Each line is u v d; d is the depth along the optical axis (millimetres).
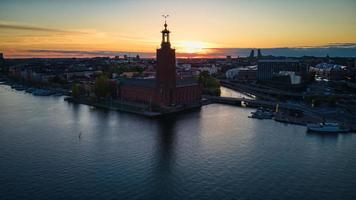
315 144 150500
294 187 104875
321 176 113562
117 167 120625
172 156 132625
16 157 130625
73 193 99688
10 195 98125
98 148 142250
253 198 97562
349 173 116188
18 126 182125
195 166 122000
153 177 111938
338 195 100062
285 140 157250
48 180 108938
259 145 148375
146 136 162375
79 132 169125
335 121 196000
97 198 96750
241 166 122188
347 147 146250
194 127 183125
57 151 138125
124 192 100875
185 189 103250
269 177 112562
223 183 107625
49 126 182375
